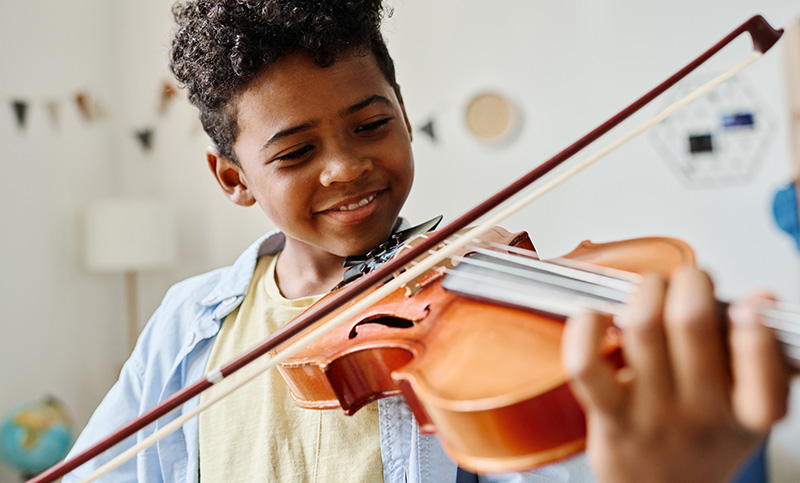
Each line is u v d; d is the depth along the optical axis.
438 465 0.84
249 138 0.91
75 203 3.01
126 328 3.21
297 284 1.02
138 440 0.98
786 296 2.73
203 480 0.91
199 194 3.16
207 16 0.92
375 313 0.81
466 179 3.06
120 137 3.21
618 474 0.48
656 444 0.47
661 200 2.86
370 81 0.89
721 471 0.48
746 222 2.77
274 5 0.84
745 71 2.73
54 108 2.91
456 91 3.07
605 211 2.91
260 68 0.87
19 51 2.76
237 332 0.99
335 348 0.80
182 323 1.05
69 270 2.97
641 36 2.84
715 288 0.47
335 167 0.86
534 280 0.68
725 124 2.77
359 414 0.88
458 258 0.81
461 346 0.62
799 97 2.60
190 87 0.98
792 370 0.44
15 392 2.70
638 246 0.70
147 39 3.17
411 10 3.10
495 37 3.03
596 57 2.91
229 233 3.14
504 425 0.51
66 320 2.94
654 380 0.45
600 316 0.47
